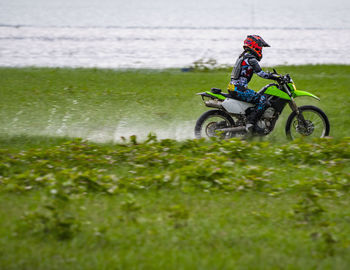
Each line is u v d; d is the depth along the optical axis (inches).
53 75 2155.5
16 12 6633.9
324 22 5369.1
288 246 613.0
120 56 2974.9
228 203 771.4
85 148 1083.9
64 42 3597.4
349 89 1851.6
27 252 597.9
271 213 729.6
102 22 5472.4
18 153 1071.0
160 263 567.8
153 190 834.8
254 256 585.3
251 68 1143.6
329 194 800.3
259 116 1153.4
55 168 953.5
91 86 1899.6
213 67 2488.9
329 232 655.1
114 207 750.5
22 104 1579.7
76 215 716.0
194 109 1540.4
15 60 2800.2
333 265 565.9
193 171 883.4
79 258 582.6
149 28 4778.5
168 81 2046.0
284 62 2733.8
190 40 3791.8
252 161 1007.0
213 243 621.6
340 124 1334.9
